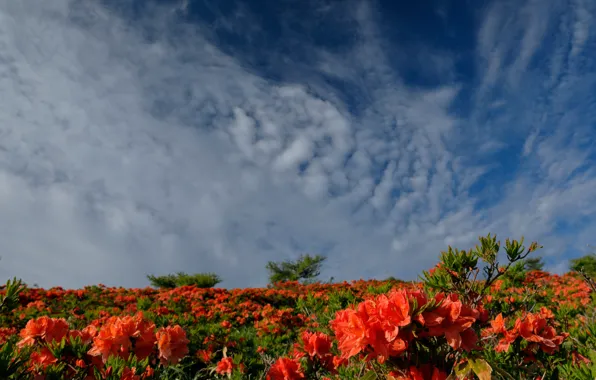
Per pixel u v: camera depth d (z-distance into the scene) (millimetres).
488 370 1829
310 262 23812
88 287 12227
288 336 7539
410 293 2016
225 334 7430
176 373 5586
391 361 1975
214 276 18078
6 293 2785
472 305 2805
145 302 10367
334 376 3305
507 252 2850
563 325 3908
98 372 2693
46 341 3041
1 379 2338
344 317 2143
